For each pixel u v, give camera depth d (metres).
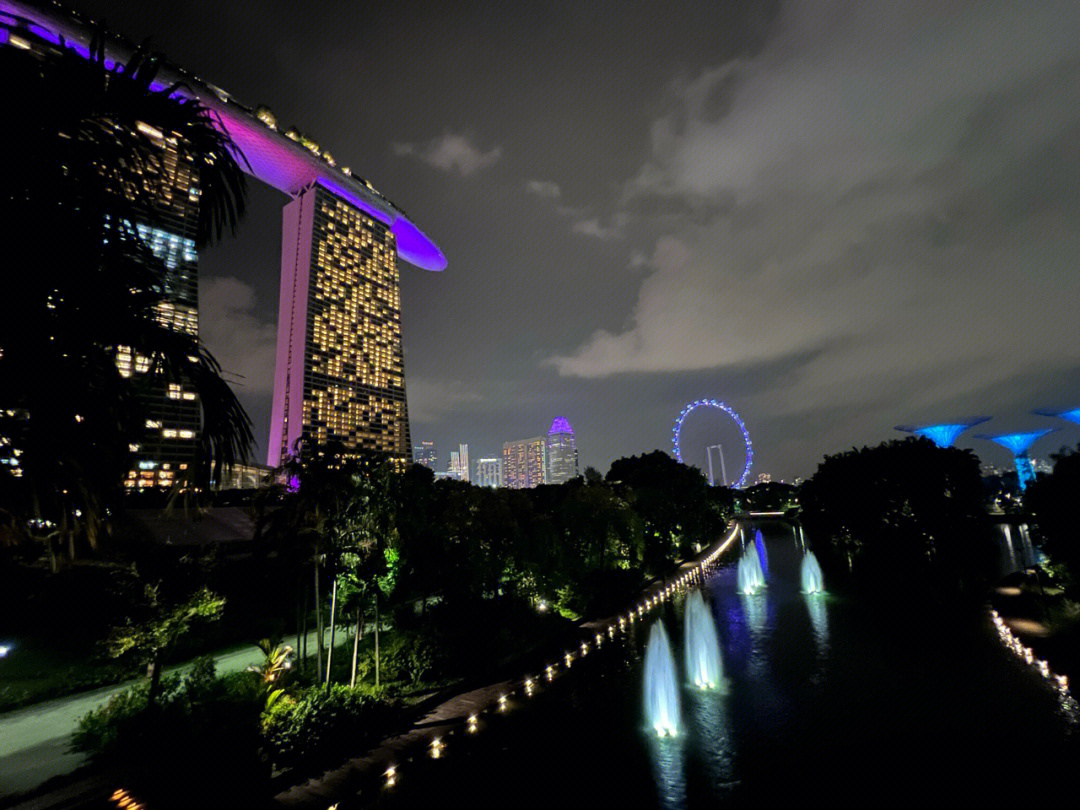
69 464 6.35
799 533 118.62
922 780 17.98
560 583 44.50
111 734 17.36
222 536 34.84
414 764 19.30
